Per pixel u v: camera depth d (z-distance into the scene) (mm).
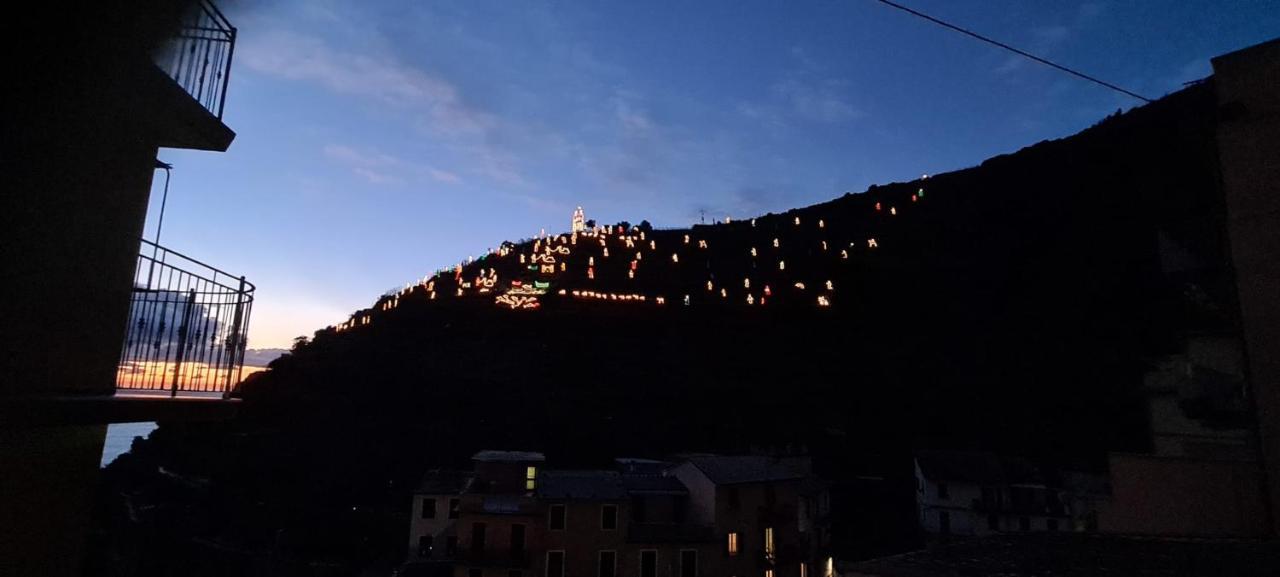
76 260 5090
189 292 6113
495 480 31609
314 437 54000
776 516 32844
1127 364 45312
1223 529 6707
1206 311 8492
